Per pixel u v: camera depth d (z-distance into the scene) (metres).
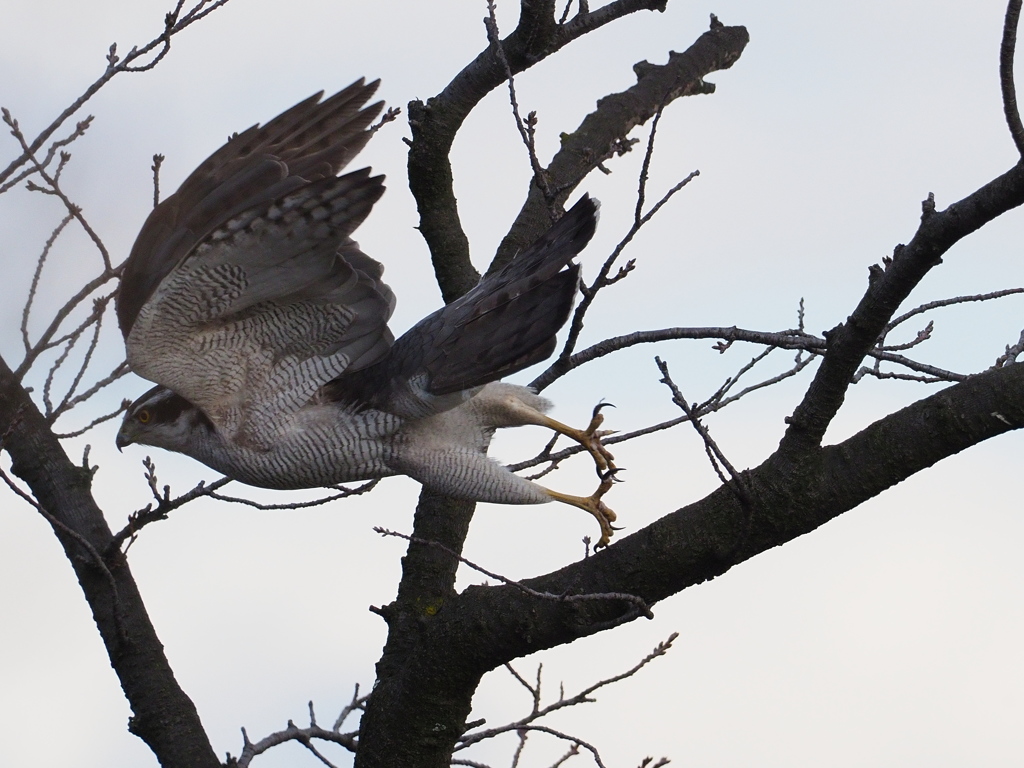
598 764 10.22
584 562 8.97
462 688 9.47
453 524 10.98
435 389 9.75
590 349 9.97
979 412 8.17
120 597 9.91
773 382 10.77
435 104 11.80
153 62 9.80
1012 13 6.79
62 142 10.20
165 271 9.22
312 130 10.00
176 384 9.68
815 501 8.36
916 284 7.71
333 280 9.51
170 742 9.70
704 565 8.62
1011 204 7.23
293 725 10.30
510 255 12.09
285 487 10.35
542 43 11.59
